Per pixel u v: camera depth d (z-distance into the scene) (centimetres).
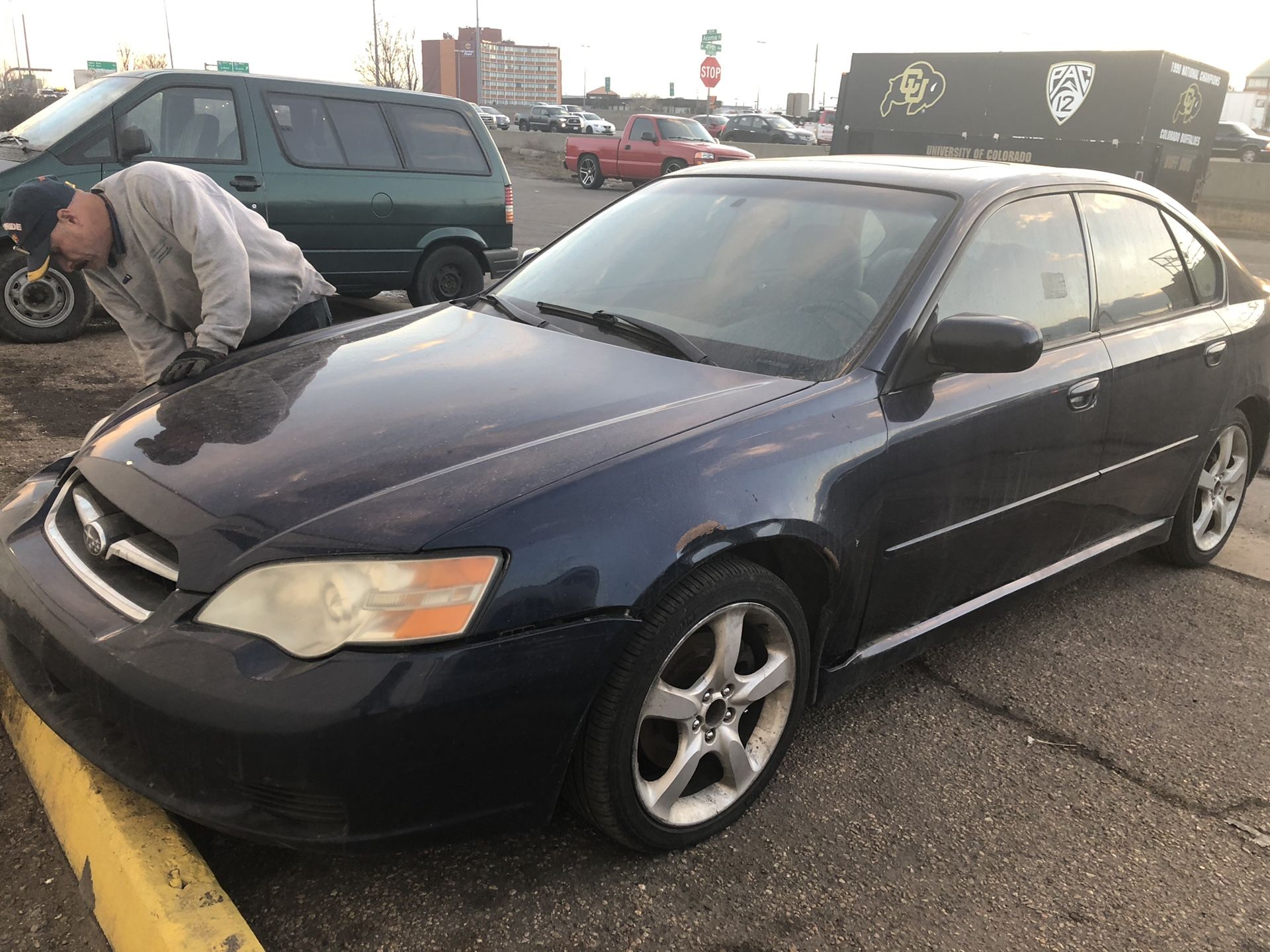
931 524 257
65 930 190
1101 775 265
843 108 1902
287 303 348
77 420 500
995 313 277
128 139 637
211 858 210
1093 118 1555
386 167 739
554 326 285
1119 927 211
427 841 186
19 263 640
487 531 183
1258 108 5372
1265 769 273
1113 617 361
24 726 237
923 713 290
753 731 240
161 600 189
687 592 204
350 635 174
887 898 215
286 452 209
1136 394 317
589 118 4441
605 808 204
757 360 254
